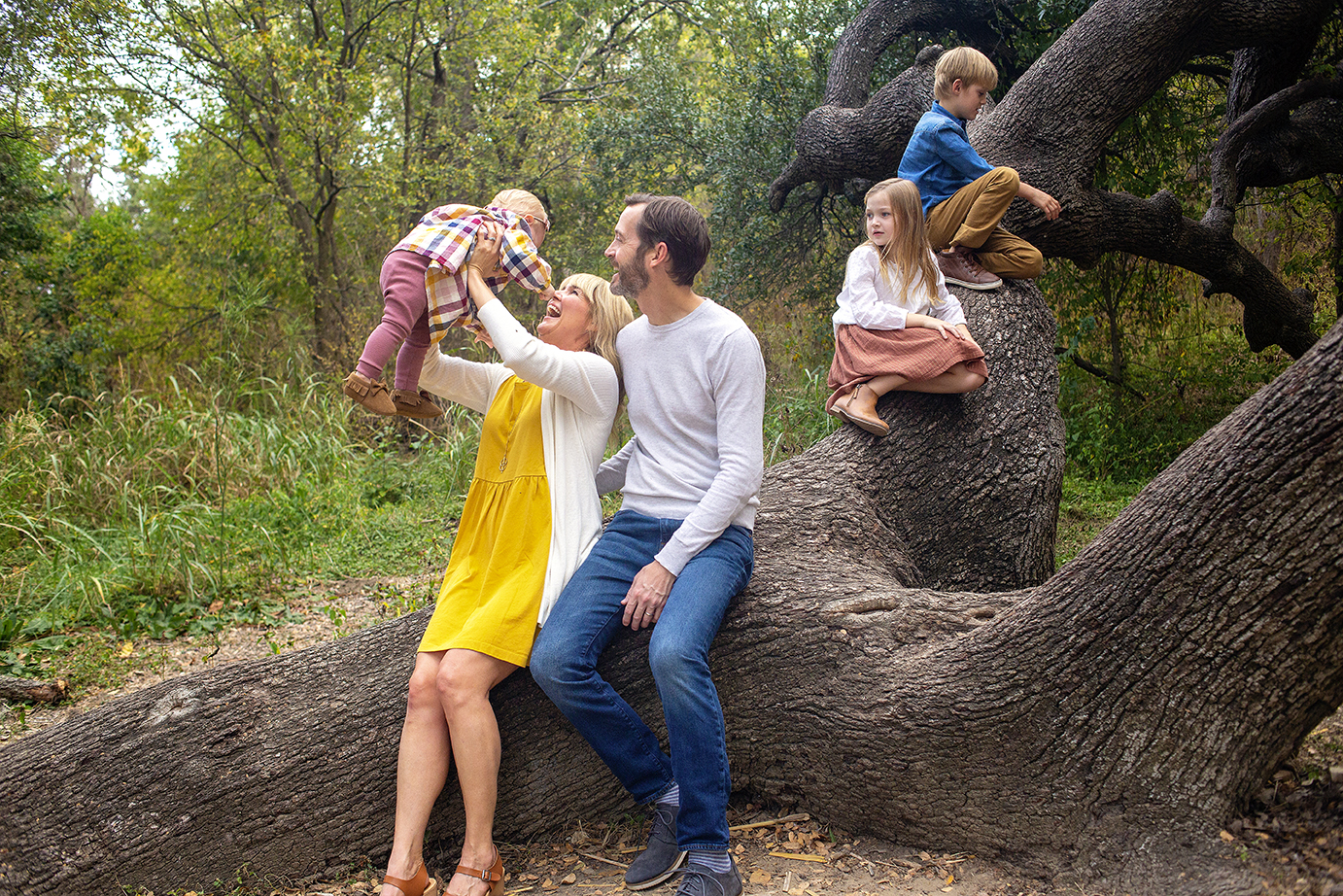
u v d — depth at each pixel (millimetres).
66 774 2646
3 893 2504
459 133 12414
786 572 2959
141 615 5398
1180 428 8391
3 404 10023
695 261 2510
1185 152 8867
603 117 11445
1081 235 5230
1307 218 9539
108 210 14969
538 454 2666
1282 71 6148
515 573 2584
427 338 2742
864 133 6699
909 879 2441
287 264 12789
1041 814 2373
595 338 2744
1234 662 2188
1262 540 2133
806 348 9984
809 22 9484
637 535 2582
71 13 9688
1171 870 2168
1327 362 2078
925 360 3371
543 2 14633
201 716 2750
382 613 5465
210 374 11016
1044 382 3848
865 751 2588
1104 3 5020
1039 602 2463
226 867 2670
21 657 4902
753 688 2768
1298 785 2344
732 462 2461
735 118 9711
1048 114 5016
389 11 12031
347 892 2648
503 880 2592
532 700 2779
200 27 11094
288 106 11109
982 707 2436
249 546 6332
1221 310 10789
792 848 2650
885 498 3506
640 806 2820
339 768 2727
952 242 3992
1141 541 2297
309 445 8266
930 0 7602
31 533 6566
